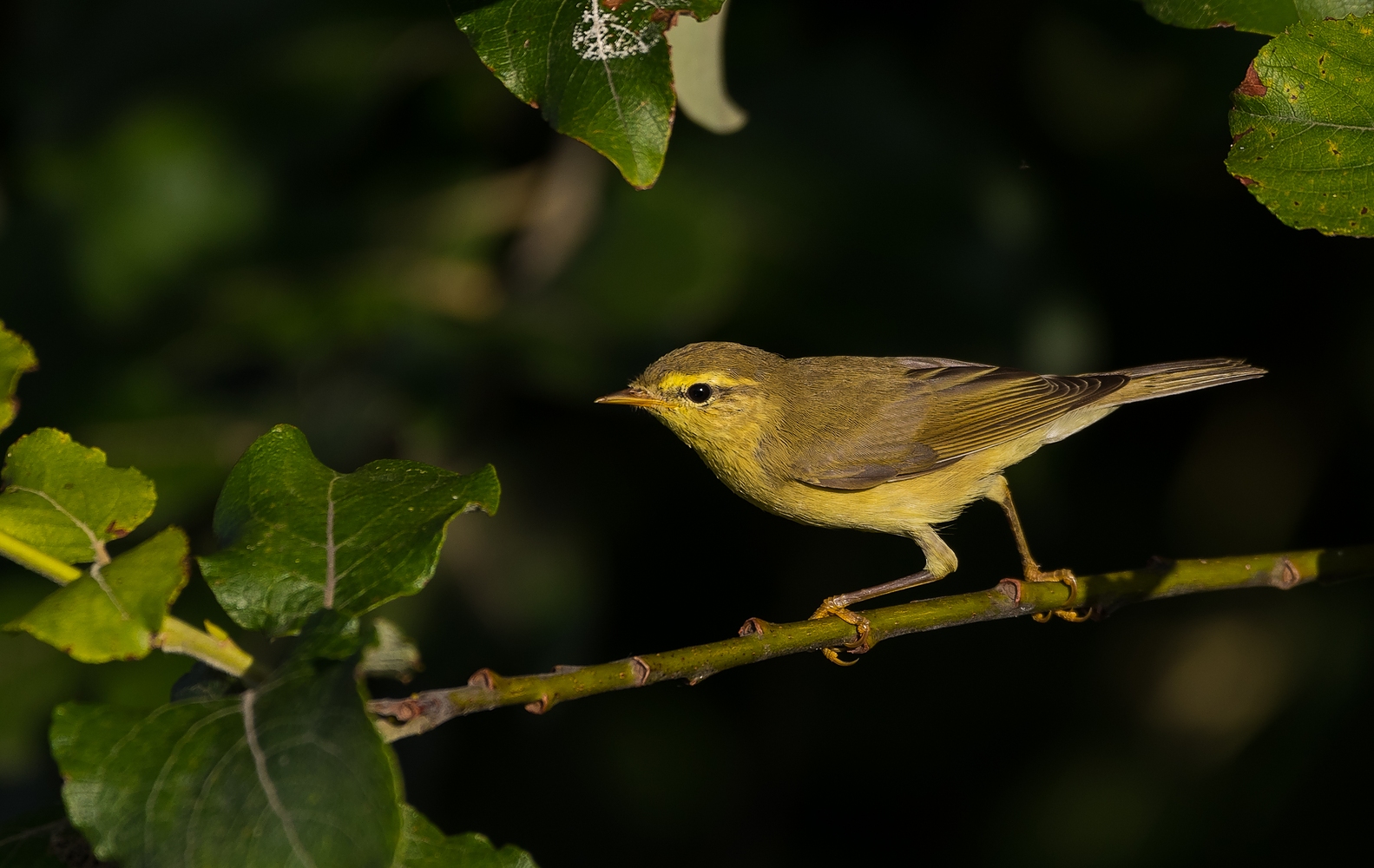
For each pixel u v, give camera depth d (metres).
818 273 10.67
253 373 10.95
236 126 11.02
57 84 10.99
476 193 11.20
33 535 4.78
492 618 10.78
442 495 4.96
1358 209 5.33
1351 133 5.40
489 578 10.86
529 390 10.99
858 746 11.52
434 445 10.25
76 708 4.16
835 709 11.61
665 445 11.27
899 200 10.66
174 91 11.02
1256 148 5.49
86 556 4.80
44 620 4.32
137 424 10.59
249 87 11.00
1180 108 10.52
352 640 4.32
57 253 10.91
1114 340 11.12
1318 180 5.40
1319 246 10.47
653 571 11.51
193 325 10.80
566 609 10.79
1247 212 10.60
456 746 11.33
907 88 10.89
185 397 10.74
